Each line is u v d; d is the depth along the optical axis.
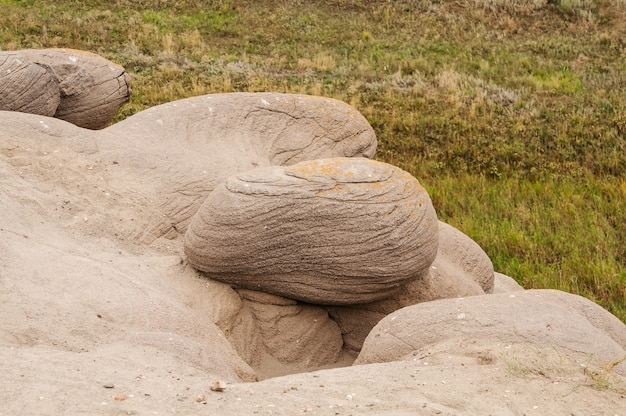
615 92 17.11
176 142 8.27
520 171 13.25
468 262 7.55
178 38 20.08
